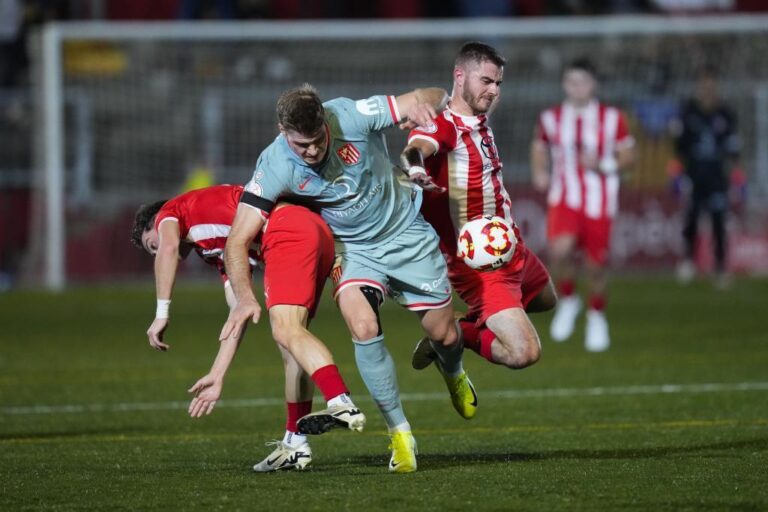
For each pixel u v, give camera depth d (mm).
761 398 31516
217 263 23438
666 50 73312
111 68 72250
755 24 67438
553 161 44438
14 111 72062
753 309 55188
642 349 43031
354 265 22453
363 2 80938
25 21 75562
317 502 18547
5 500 19328
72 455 24531
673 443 24781
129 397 34250
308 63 74188
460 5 80250
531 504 18141
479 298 24750
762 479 20125
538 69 73688
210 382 20484
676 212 69500
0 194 69000
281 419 29969
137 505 18719
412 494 19078
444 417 29797
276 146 21531
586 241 44094
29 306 60781
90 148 70312
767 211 70500
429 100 22547
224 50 73875
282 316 20828
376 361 21438
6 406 32719
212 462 23484
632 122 71375
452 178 24328
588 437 26047
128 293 65500
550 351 43344
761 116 71750
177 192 71500
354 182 21828
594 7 80000
